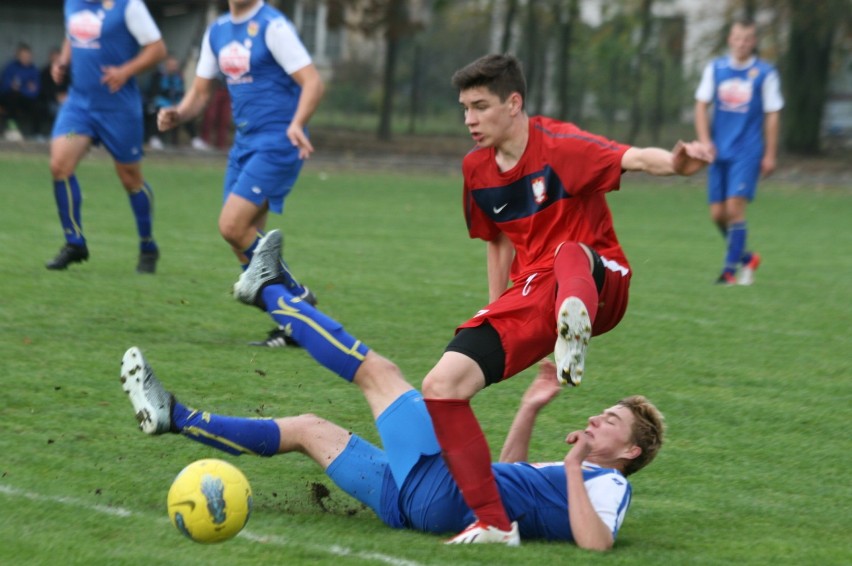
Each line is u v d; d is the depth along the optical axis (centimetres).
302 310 1261
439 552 1150
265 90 2316
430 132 11531
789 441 1725
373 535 1212
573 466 1212
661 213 5772
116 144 2795
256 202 2316
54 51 7306
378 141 9975
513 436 1369
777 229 5225
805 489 1487
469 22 12006
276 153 2317
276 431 1280
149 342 2180
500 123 1316
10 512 1220
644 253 4175
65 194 2797
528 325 1291
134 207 2922
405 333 2430
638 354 2338
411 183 6875
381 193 6166
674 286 3362
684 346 2439
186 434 1272
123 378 1261
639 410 1283
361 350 1251
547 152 1320
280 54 2284
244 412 1719
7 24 7612
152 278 2939
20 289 2645
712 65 3397
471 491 1180
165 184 5809
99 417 1647
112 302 2556
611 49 9662
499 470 1234
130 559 1093
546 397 1373
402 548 1161
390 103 10038
